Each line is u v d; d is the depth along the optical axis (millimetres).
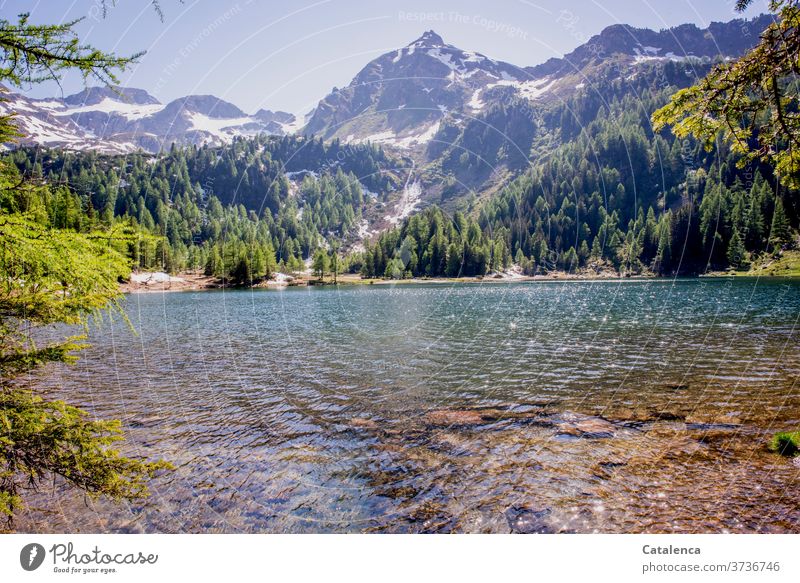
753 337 22203
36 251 4039
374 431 11109
